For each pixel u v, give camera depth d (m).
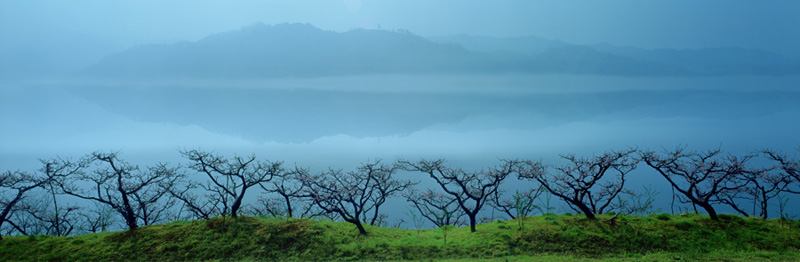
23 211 28.91
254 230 24.08
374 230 25.70
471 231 25.00
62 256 22.56
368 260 20.75
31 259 22.38
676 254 20.14
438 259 20.73
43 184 27.17
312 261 20.84
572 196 26.47
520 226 24.52
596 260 19.44
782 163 26.78
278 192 26.91
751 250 21.14
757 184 26.88
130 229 25.92
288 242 22.77
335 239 23.09
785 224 25.48
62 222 30.80
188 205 26.81
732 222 25.44
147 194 28.59
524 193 26.20
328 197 25.50
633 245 21.77
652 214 26.64
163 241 23.58
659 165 26.72
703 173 25.70
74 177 27.58
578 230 23.42
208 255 21.89
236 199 25.97
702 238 22.53
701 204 25.78
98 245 23.70
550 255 20.78
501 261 19.69
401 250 22.03
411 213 27.12
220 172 25.81
